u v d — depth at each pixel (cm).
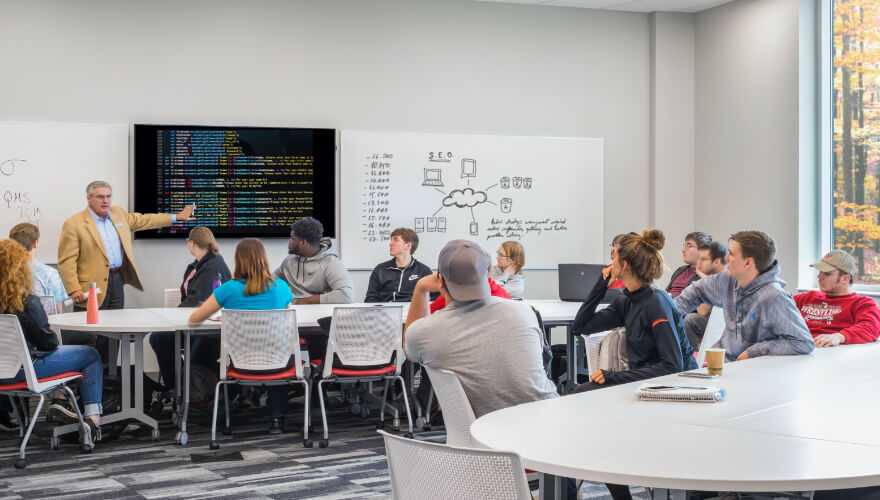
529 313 261
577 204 766
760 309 361
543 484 214
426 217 732
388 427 516
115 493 371
